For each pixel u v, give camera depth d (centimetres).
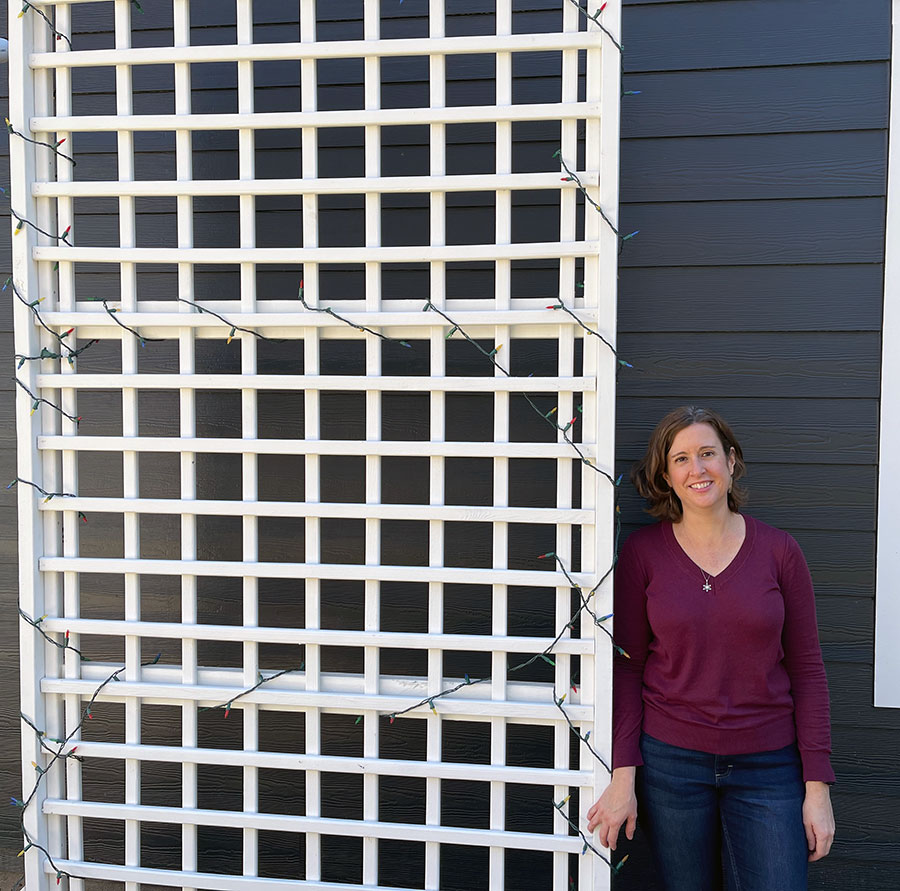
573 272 177
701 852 171
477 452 179
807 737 169
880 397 209
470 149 224
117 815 194
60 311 190
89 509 190
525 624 226
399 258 179
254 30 228
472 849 234
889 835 213
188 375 187
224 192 183
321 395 235
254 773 193
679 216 216
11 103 187
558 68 219
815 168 210
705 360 216
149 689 191
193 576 191
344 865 240
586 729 182
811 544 214
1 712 249
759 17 210
